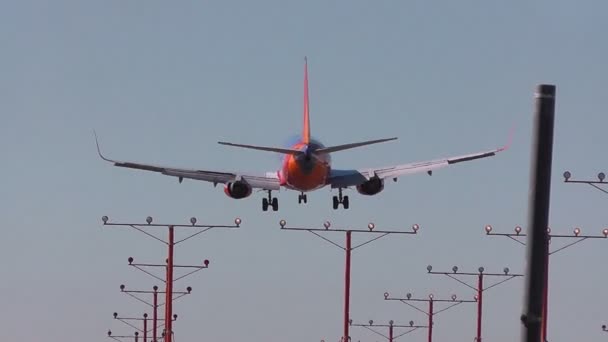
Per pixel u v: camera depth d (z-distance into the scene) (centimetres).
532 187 10056
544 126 10019
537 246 10050
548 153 10025
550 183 10056
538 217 10044
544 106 10019
